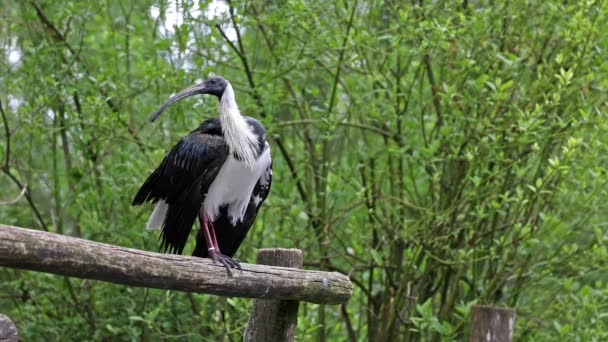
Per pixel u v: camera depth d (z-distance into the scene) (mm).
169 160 7742
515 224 10641
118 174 11297
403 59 12375
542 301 12547
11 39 11688
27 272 12141
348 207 12023
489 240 12016
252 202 8336
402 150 10914
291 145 13055
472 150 11031
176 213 7703
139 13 12289
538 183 10133
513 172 11648
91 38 12414
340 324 12656
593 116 10961
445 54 11492
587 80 10625
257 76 11773
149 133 12633
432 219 11312
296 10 10758
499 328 8117
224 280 6250
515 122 11195
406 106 11805
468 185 11656
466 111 11523
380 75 11992
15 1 12180
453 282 12172
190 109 11297
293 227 11945
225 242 8398
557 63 10969
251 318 7301
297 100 12266
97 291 12008
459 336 12453
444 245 11789
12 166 12195
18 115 11195
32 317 11773
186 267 5934
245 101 11719
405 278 11688
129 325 11656
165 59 11609
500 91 10281
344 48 10867
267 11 12117
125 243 11758
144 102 11742
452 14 12023
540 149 10867
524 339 12344
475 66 11359
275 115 12570
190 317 11672
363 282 13273
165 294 11070
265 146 8070
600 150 11258
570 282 11055
